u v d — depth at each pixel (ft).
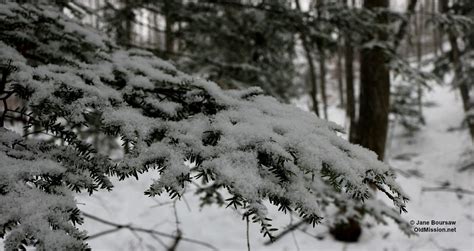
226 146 3.48
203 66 12.80
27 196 2.89
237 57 16.14
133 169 3.20
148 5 13.67
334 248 16.35
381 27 12.32
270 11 12.62
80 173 3.58
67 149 3.75
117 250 14.85
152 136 3.80
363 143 16.21
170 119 4.21
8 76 4.27
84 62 5.28
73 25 5.96
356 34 12.62
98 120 4.15
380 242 17.34
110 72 4.92
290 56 16.89
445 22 12.90
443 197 26.76
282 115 4.54
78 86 3.82
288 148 3.57
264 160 3.43
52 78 3.97
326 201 11.44
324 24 12.35
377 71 15.89
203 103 4.60
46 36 5.56
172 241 16.29
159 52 11.19
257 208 2.87
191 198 20.48
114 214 17.33
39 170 3.18
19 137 3.68
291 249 16.07
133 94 4.49
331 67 87.15
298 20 12.48
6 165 3.10
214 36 15.12
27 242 2.62
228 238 17.19
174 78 5.09
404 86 45.98
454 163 35.86
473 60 36.27
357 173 3.47
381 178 3.59
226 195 15.79
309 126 4.17
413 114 47.83
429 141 48.11
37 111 3.66
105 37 6.69
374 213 12.99
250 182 3.05
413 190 27.61
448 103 60.34
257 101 4.94
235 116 4.15
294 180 3.38
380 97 15.93
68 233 2.86
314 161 3.41
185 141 3.56
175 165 3.19
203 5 14.26
